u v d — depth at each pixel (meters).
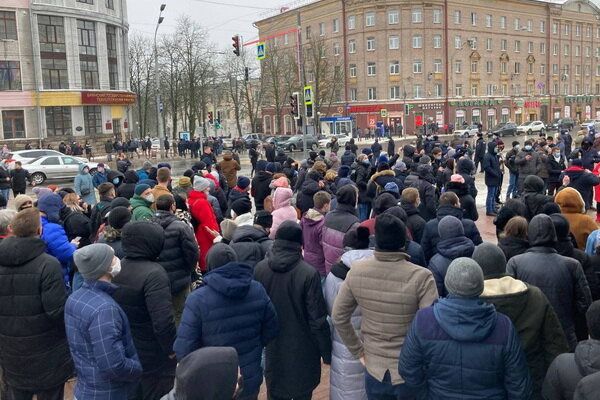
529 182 7.50
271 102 71.25
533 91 77.50
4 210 5.21
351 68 68.06
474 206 8.43
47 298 4.15
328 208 6.59
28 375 4.25
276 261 4.24
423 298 3.64
